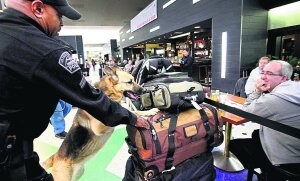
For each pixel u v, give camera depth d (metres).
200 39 8.23
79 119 1.60
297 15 4.43
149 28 11.04
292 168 1.37
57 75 0.69
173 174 1.18
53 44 0.70
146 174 1.11
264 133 1.54
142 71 2.50
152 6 10.13
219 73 5.82
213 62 6.05
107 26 18.59
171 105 1.21
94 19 14.55
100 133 1.54
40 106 0.74
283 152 1.37
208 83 6.89
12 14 0.68
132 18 15.00
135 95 1.90
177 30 7.86
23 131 0.72
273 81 1.56
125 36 18.05
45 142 3.09
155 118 1.19
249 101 1.74
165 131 1.12
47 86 0.70
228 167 2.15
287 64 1.55
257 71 3.07
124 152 2.65
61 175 1.56
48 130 3.54
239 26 4.94
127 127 1.20
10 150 0.67
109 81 1.86
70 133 1.62
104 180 2.10
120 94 1.89
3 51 0.63
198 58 8.07
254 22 4.95
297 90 1.29
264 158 1.55
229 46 5.33
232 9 5.09
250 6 4.84
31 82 0.67
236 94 3.70
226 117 1.83
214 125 1.31
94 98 0.79
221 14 5.47
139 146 1.10
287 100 1.28
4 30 0.65
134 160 1.28
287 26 4.64
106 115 0.83
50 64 0.67
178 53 10.18
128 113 0.96
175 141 1.14
